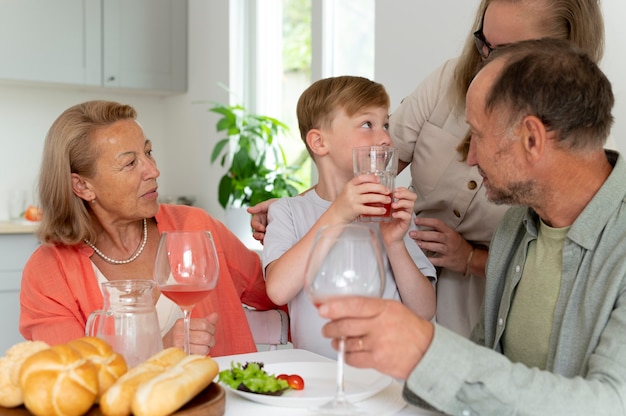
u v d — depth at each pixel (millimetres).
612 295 1031
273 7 3832
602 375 931
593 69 1061
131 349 1065
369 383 1143
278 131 3807
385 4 2797
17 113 4148
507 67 1070
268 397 1035
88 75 4012
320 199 1713
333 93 1661
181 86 4301
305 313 1579
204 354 1392
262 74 3883
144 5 4152
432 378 896
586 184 1119
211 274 1169
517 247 1344
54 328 1563
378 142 1662
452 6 2500
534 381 898
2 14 3766
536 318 1225
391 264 1539
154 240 1713
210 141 4066
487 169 1120
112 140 1555
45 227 1593
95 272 1634
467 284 1862
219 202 3645
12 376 940
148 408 869
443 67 1888
